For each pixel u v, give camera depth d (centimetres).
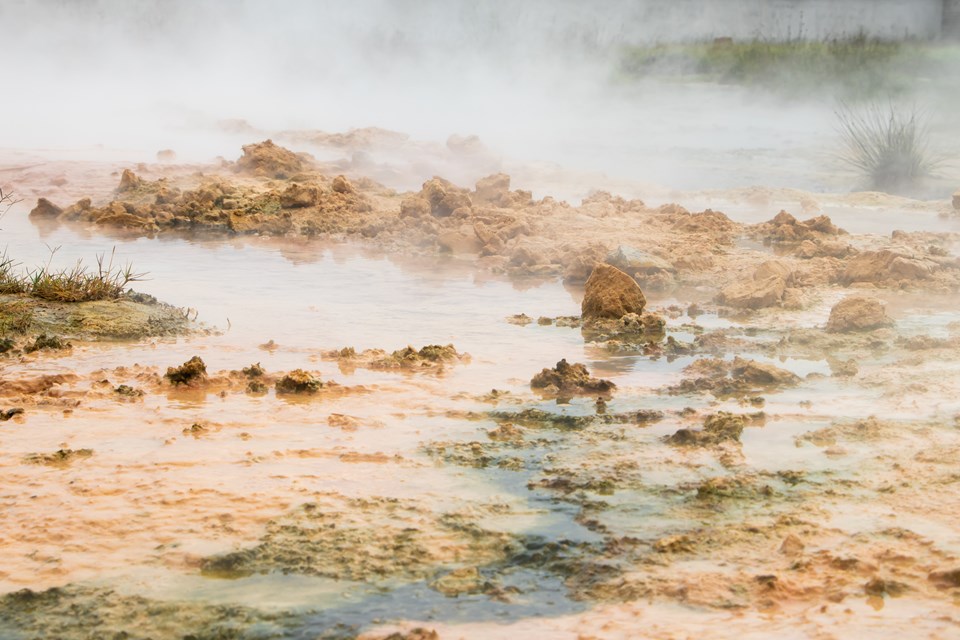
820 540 429
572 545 431
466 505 471
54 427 575
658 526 448
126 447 545
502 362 714
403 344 760
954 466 505
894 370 677
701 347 756
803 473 499
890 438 547
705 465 514
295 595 397
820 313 872
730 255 1112
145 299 868
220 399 628
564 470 510
